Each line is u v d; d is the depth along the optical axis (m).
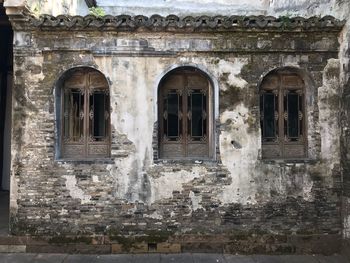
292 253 8.27
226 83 8.40
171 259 7.89
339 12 8.57
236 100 8.40
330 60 8.48
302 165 8.38
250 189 8.33
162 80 8.52
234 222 8.30
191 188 8.31
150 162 8.31
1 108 13.30
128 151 8.32
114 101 8.34
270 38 8.41
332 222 8.35
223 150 8.34
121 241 8.22
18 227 8.21
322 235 8.31
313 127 8.51
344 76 8.23
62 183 8.27
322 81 8.47
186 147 8.62
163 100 8.63
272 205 8.32
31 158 8.26
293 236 8.28
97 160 8.31
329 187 8.38
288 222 8.33
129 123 8.34
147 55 8.36
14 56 8.29
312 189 8.38
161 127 8.60
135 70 8.37
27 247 8.19
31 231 8.21
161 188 8.30
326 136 8.45
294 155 8.62
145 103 8.37
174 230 8.26
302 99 8.71
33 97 8.29
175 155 8.60
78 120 8.62
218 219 8.29
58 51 8.31
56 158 8.34
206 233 8.26
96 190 8.28
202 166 8.31
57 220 8.23
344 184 8.22
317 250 8.30
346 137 8.13
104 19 8.13
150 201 8.27
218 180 8.31
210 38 8.37
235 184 8.32
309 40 8.44
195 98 8.68
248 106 8.41
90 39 8.33
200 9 14.93
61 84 8.56
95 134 8.62
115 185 8.28
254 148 8.37
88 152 8.58
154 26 8.19
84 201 8.27
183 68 8.51
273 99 8.70
